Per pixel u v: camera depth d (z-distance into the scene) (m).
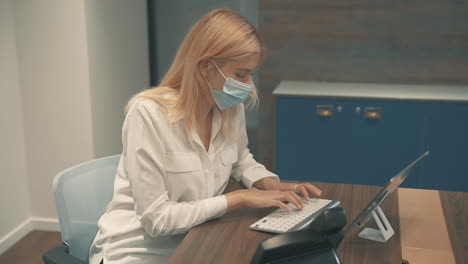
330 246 1.17
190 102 1.55
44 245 3.04
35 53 2.95
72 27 2.90
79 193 1.67
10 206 3.00
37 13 2.90
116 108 3.34
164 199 1.53
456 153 3.29
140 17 3.65
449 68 3.56
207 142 1.69
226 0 3.71
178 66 1.62
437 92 3.39
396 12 3.53
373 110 3.31
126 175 1.67
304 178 3.52
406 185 3.43
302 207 1.57
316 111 3.38
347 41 3.63
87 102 2.99
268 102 3.82
